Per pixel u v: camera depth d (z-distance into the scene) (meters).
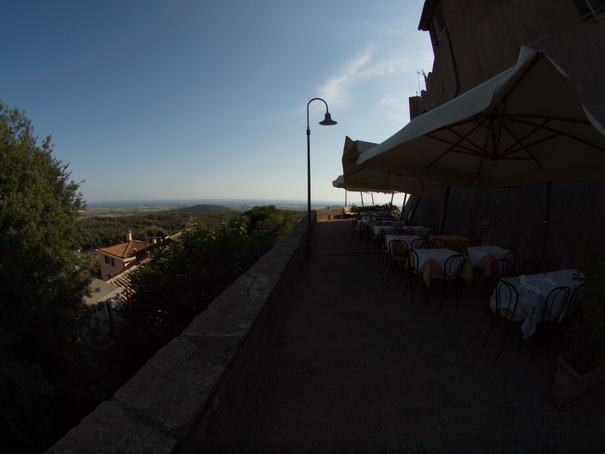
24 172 8.00
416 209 13.64
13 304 4.51
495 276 4.55
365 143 5.98
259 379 2.54
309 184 7.94
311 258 7.95
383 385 2.62
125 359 7.23
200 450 1.29
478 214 8.05
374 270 6.60
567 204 5.38
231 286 3.11
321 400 2.43
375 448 1.98
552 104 2.60
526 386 2.58
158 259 7.27
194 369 1.59
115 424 1.18
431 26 11.22
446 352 3.15
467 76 9.06
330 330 3.67
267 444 1.99
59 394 4.80
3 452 3.56
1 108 8.84
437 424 2.18
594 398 2.40
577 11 5.54
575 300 2.92
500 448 1.97
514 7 6.91
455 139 3.88
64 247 8.07
